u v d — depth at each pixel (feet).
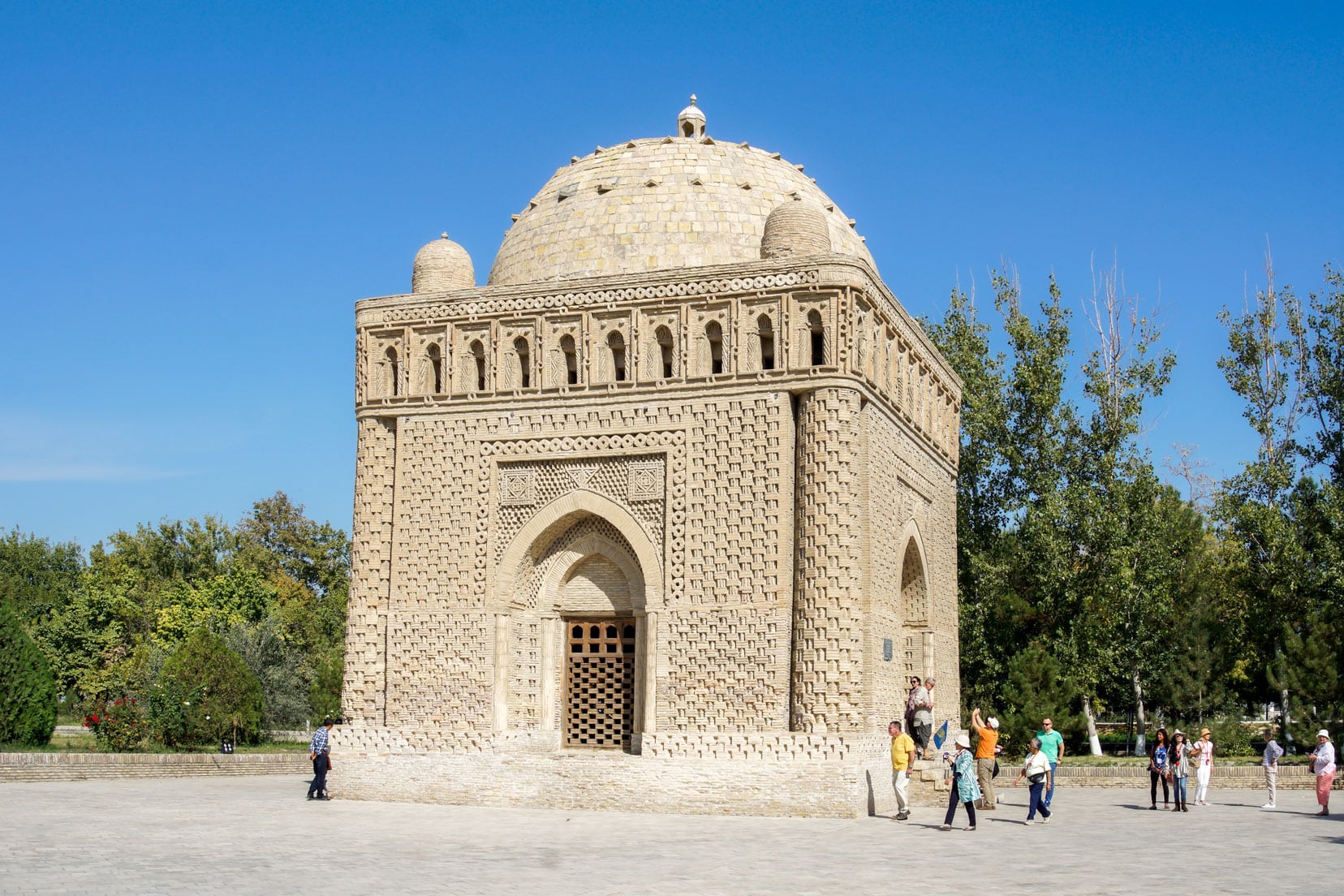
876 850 65.41
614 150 112.78
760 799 84.38
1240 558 149.38
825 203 112.06
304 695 184.03
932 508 115.44
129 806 83.71
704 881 53.26
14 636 118.62
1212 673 147.33
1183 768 95.09
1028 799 104.47
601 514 93.56
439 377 100.53
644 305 94.53
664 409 92.73
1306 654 136.05
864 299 92.38
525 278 104.94
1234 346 167.43
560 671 96.78
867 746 86.63
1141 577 145.07
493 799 90.99
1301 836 76.48
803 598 87.04
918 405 109.91
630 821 80.33
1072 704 160.45
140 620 245.04
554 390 95.81
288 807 87.04
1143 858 63.98
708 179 105.91
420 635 96.02
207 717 132.67
